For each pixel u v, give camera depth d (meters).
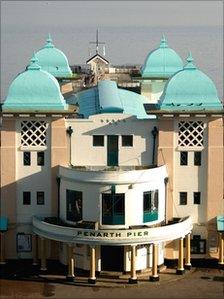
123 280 81.75
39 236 85.12
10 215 86.50
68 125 85.75
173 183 86.31
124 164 86.38
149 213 82.88
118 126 85.75
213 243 87.25
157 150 85.75
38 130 85.31
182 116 84.50
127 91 100.75
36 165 85.94
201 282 82.06
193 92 85.12
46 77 85.50
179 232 82.88
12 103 84.62
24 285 81.25
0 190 86.38
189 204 86.81
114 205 81.31
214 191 86.50
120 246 82.31
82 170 81.88
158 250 83.62
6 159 85.75
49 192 86.12
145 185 82.06
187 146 85.75
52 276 83.81
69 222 83.50
